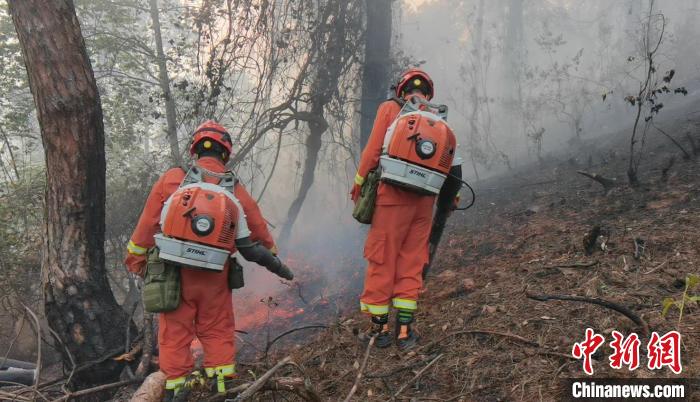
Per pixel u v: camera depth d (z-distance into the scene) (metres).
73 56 5.31
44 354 8.77
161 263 3.01
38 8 5.16
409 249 3.50
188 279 3.05
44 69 5.20
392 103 3.43
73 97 5.27
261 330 6.98
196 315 3.22
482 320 3.57
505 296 3.84
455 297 4.19
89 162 5.41
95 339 5.34
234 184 3.21
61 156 5.32
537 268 4.19
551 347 3.03
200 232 2.89
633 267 3.73
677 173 5.71
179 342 3.14
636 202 5.16
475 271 4.67
